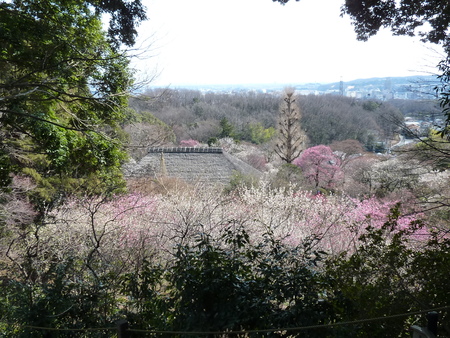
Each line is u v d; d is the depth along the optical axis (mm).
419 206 6180
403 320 2748
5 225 8898
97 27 8086
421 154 5145
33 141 9359
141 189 12328
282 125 24109
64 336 3459
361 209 9727
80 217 7680
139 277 3639
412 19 5805
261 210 9742
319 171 19844
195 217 7363
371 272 3035
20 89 7117
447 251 3076
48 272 4180
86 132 8617
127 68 8000
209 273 3043
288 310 2787
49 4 7328
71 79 7676
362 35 6344
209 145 30031
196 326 2893
